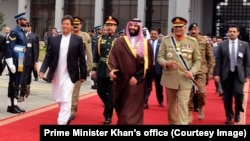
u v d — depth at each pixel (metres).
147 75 6.88
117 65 6.77
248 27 35.44
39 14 40.41
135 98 6.64
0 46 8.80
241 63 8.80
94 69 9.18
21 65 9.48
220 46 8.94
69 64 7.51
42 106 10.75
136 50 6.76
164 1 36.34
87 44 9.52
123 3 37.38
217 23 36.47
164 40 7.68
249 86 18.12
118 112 6.89
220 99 13.55
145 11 36.31
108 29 8.88
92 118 9.33
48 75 7.54
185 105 7.39
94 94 13.66
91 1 38.41
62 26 7.54
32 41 11.38
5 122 8.47
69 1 38.75
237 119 9.20
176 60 7.49
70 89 7.57
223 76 8.88
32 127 8.08
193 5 34.16
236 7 35.84
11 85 9.46
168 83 7.47
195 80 9.24
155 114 10.20
